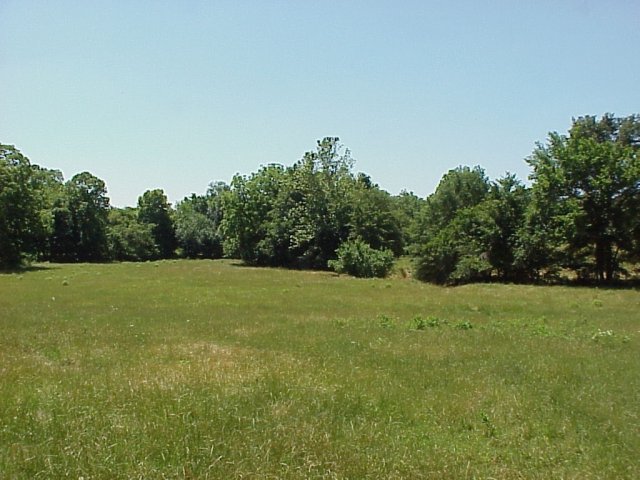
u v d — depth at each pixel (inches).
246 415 364.5
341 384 471.8
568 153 2064.5
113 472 266.5
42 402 392.8
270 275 2362.2
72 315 991.0
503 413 396.2
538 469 294.0
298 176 3299.7
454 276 2156.7
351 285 1854.1
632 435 347.3
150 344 693.9
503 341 729.6
